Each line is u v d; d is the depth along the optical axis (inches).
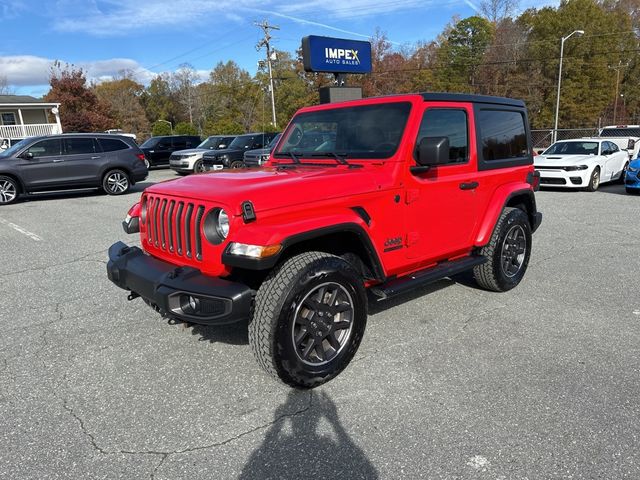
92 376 137.2
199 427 113.0
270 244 112.7
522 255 204.4
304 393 126.6
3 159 482.3
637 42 2404.0
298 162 168.9
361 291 134.0
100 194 562.9
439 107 161.0
